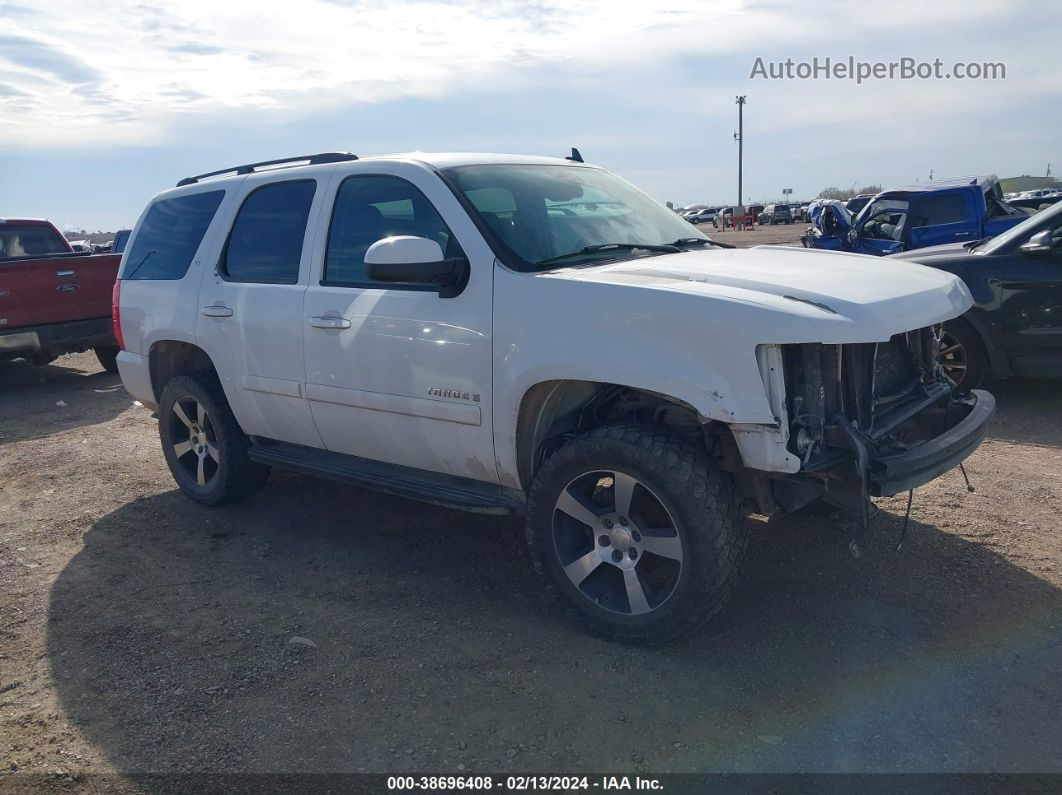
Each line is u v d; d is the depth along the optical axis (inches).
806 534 176.2
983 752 108.8
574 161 195.2
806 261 152.0
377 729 119.3
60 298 374.3
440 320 149.9
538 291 138.8
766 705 120.6
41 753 117.6
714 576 126.8
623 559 136.3
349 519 201.6
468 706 123.6
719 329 121.2
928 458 128.6
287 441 190.2
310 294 172.4
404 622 149.9
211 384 204.1
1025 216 484.1
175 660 140.6
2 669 140.3
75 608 161.8
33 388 409.1
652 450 128.6
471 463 152.7
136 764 114.5
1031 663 127.5
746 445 123.6
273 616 154.6
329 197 175.3
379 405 161.6
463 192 155.9
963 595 148.7
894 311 127.4
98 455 272.1
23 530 206.1
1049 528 173.9
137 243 225.3
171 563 181.3
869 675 126.6
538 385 140.3
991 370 268.4
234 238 195.0
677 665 131.6
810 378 123.8
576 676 129.9
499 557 175.6
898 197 508.4
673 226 183.5
